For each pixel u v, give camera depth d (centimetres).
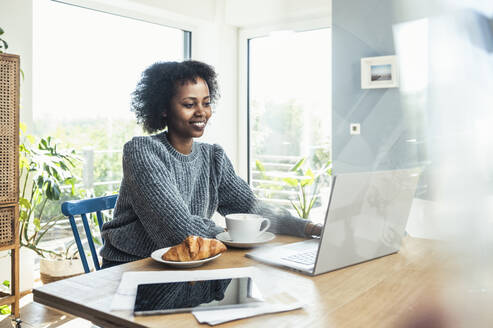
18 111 200
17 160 201
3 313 217
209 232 116
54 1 265
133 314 58
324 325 52
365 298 55
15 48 237
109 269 82
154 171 116
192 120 130
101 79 292
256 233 96
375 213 42
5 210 199
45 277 255
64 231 283
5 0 232
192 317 57
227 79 325
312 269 67
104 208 145
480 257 17
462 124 18
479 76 17
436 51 18
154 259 86
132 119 312
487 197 17
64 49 272
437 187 18
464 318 17
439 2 18
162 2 292
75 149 258
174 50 334
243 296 62
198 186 135
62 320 215
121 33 301
